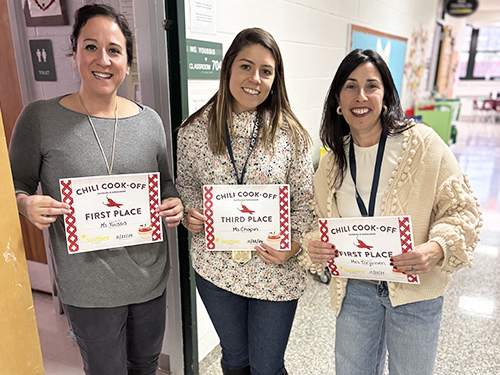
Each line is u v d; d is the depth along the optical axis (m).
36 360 1.02
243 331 1.56
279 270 1.45
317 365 2.20
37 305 2.78
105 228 1.29
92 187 1.25
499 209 4.90
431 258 1.16
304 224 1.45
